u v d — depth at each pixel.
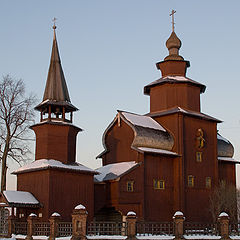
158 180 47.56
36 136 43.88
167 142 49.47
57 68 45.97
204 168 51.88
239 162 56.97
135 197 44.94
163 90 54.28
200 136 51.72
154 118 52.84
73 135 44.41
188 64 57.16
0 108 48.78
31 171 41.44
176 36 57.12
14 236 37.56
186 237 33.22
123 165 47.44
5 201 38.59
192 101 54.25
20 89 49.97
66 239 33.31
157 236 33.16
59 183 40.66
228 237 33.84
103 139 51.97
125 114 50.25
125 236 32.88
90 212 42.38
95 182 45.66
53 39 47.50
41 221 39.53
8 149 48.72
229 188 51.59
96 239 33.06
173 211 48.22
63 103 44.19
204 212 50.38
